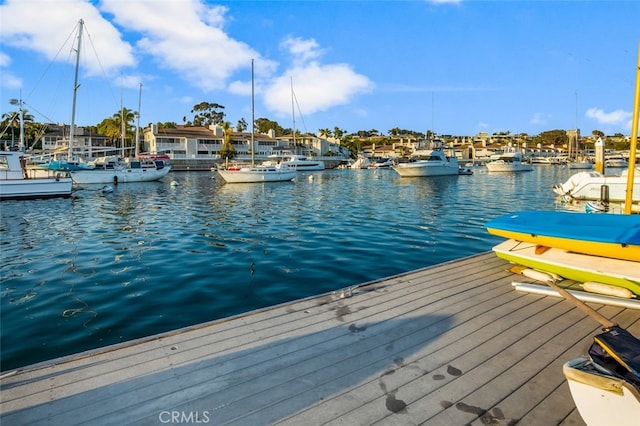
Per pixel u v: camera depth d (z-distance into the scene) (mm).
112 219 17891
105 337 5746
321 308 5246
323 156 93312
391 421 2982
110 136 80125
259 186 38125
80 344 5539
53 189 27172
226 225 15789
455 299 5551
